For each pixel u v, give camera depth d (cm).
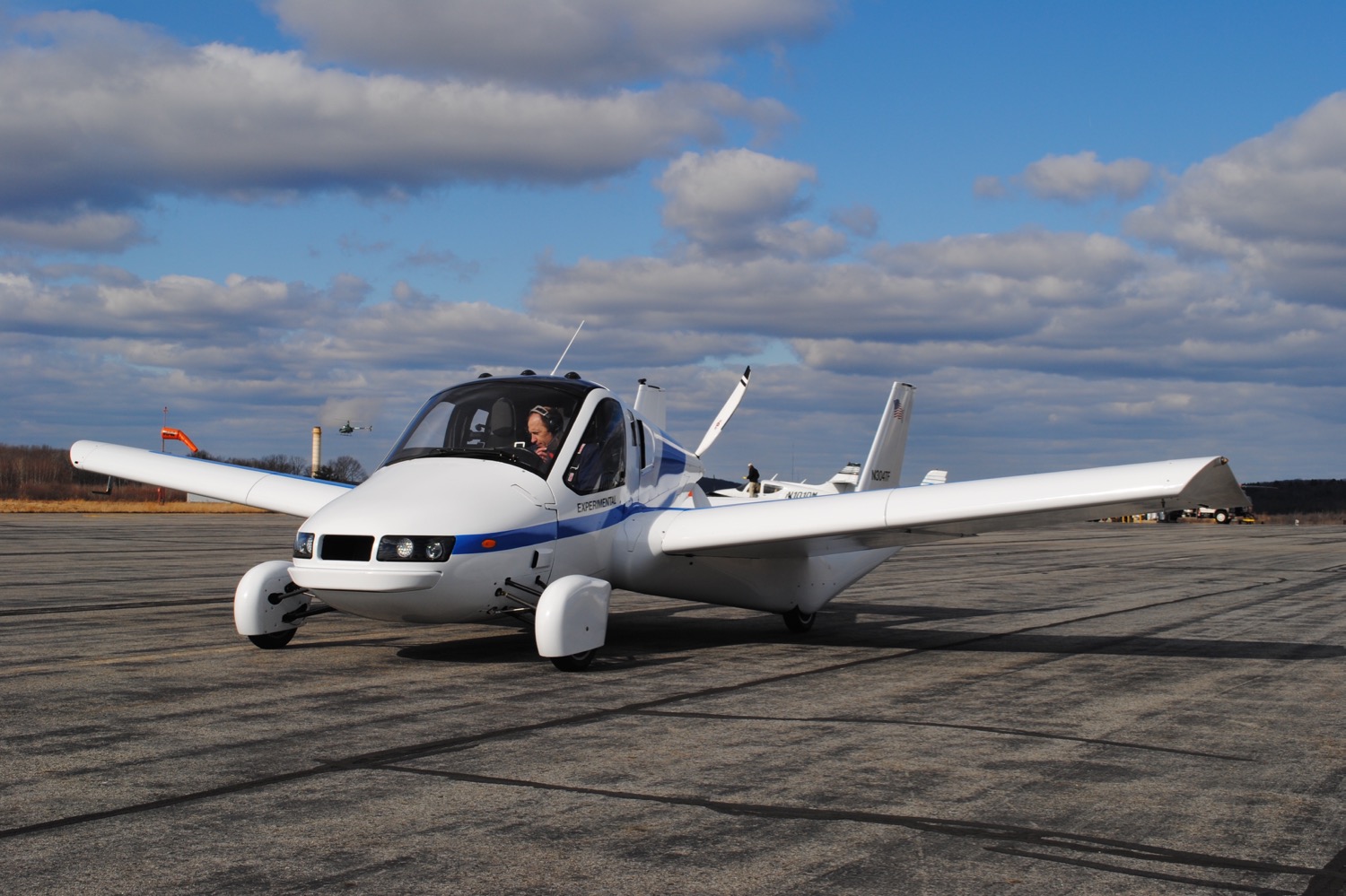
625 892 318
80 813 391
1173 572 1984
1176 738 543
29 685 657
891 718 584
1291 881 336
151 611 1076
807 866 342
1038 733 550
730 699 639
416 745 504
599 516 814
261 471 1073
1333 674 763
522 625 828
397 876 329
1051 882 332
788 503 872
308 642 866
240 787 429
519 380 852
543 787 432
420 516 687
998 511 758
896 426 1295
